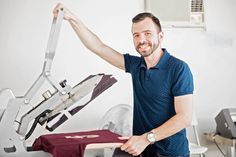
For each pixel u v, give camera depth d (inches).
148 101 76.1
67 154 63.4
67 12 79.9
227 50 134.6
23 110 73.5
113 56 85.1
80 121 118.7
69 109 74.0
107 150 87.5
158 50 76.5
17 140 67.3
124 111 104.0
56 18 70.6
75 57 118.3
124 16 122.7
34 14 114.8
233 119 113.7
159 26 76.2
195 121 119.4
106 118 103.3
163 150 75.0
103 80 71.1
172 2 126.6
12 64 113.3
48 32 115.9
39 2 115.2
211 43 132.7
